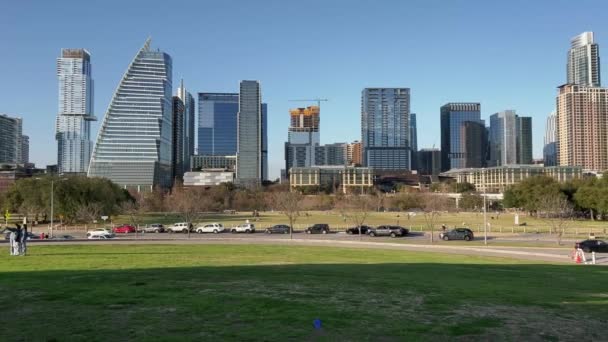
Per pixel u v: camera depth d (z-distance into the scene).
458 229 74.56
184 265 32.53
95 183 117.38
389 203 190.25
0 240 66.38
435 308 17.11
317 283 22.61
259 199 194.62
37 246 51.28
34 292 19.28
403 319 15.34
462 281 25.22
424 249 56.09
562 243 66.69
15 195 112.12
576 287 24.09
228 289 20.33
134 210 109.44
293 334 13.37
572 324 15.27
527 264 39.38
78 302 17.31
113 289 20.09
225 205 194.38
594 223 119.94
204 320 14.79
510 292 21.27
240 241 65.56
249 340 12.77
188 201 123.94
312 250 50.31
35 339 12.76
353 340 12.94
